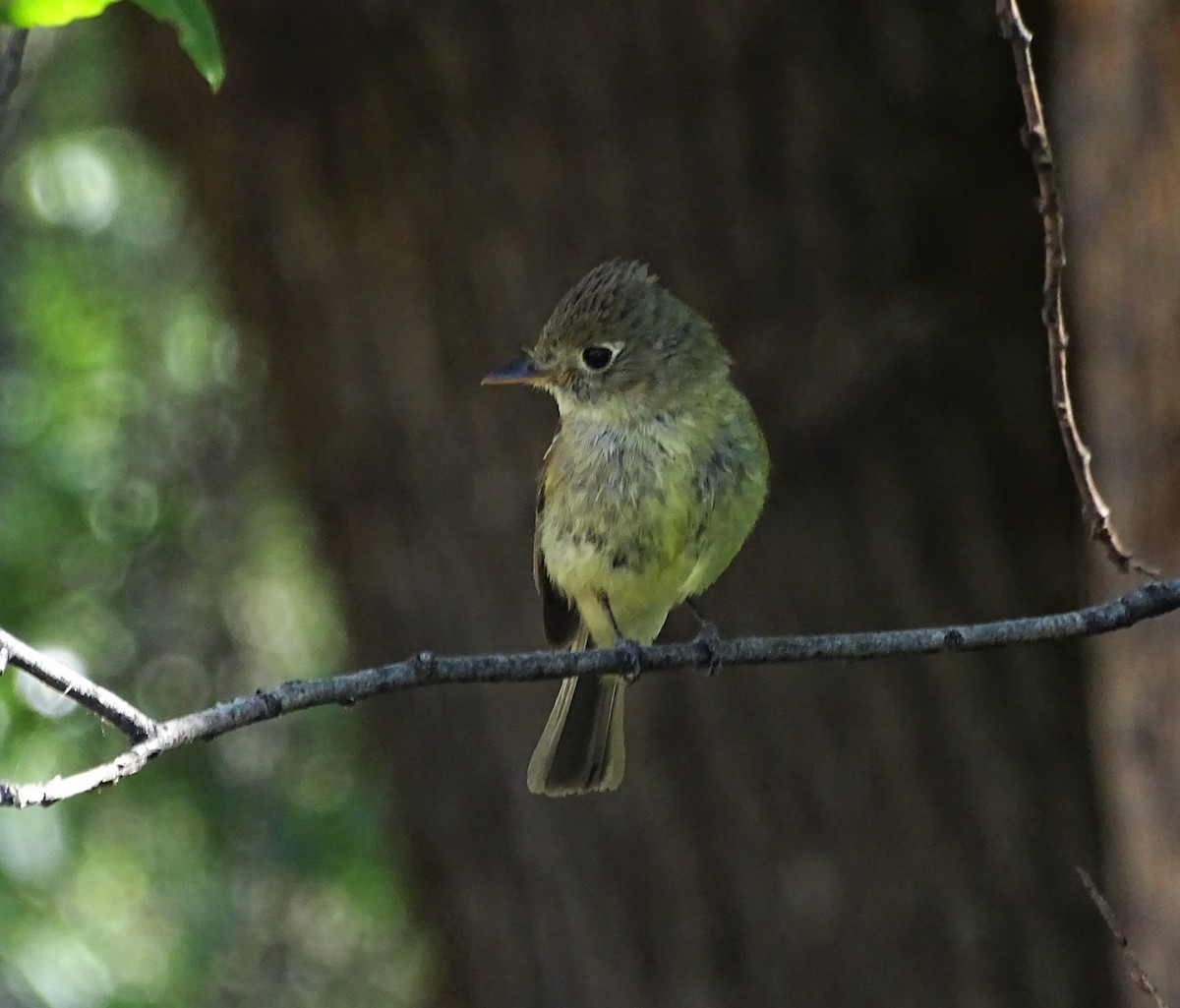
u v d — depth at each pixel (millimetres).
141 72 12891
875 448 11867
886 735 11992
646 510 8641
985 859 11984
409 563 12930
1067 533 12000
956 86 11750
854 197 11789
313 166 12336
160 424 20781
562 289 12039
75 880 19312
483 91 11844
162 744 5453
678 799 12219
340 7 11867
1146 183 8953
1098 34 9141
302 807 20250
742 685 12102
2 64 6457
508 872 12977
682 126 11734
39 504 19453
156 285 20688
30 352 20375
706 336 8938
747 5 11523
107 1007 16531
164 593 20703
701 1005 12336
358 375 12766
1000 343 11906
